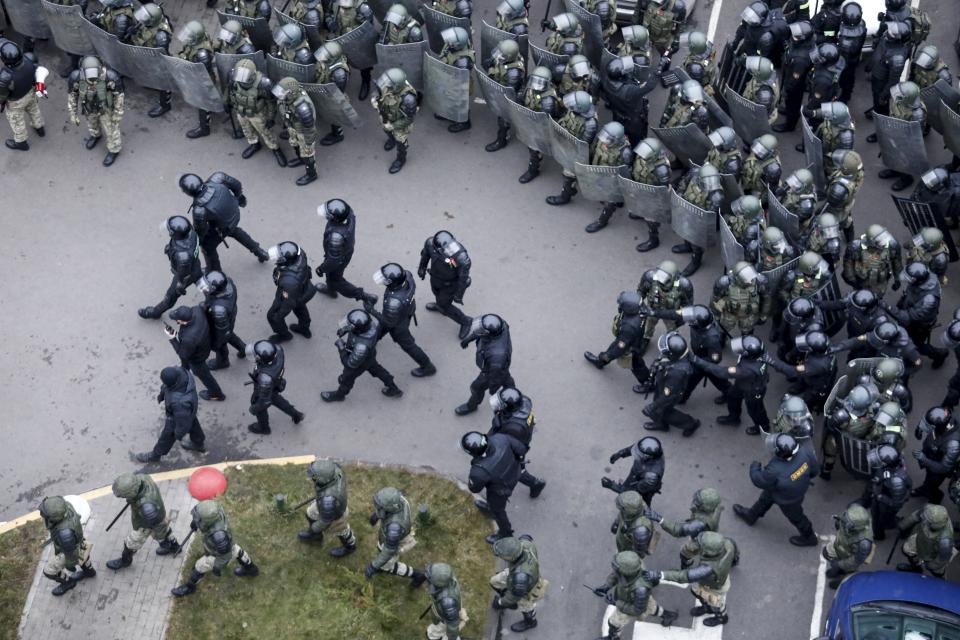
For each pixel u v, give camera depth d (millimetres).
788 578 19047
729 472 20172
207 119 24250
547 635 18516
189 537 18703
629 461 20312
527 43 23875
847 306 20266
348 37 23812
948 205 21469
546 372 21312
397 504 17250
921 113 22359
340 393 20672
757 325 21812
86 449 20266
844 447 18891
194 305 21719
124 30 23625
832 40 24312
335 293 22188
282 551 18969
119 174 23812
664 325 22016
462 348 20734
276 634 18188
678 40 24625
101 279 22297
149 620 18281
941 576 18375
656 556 19406
